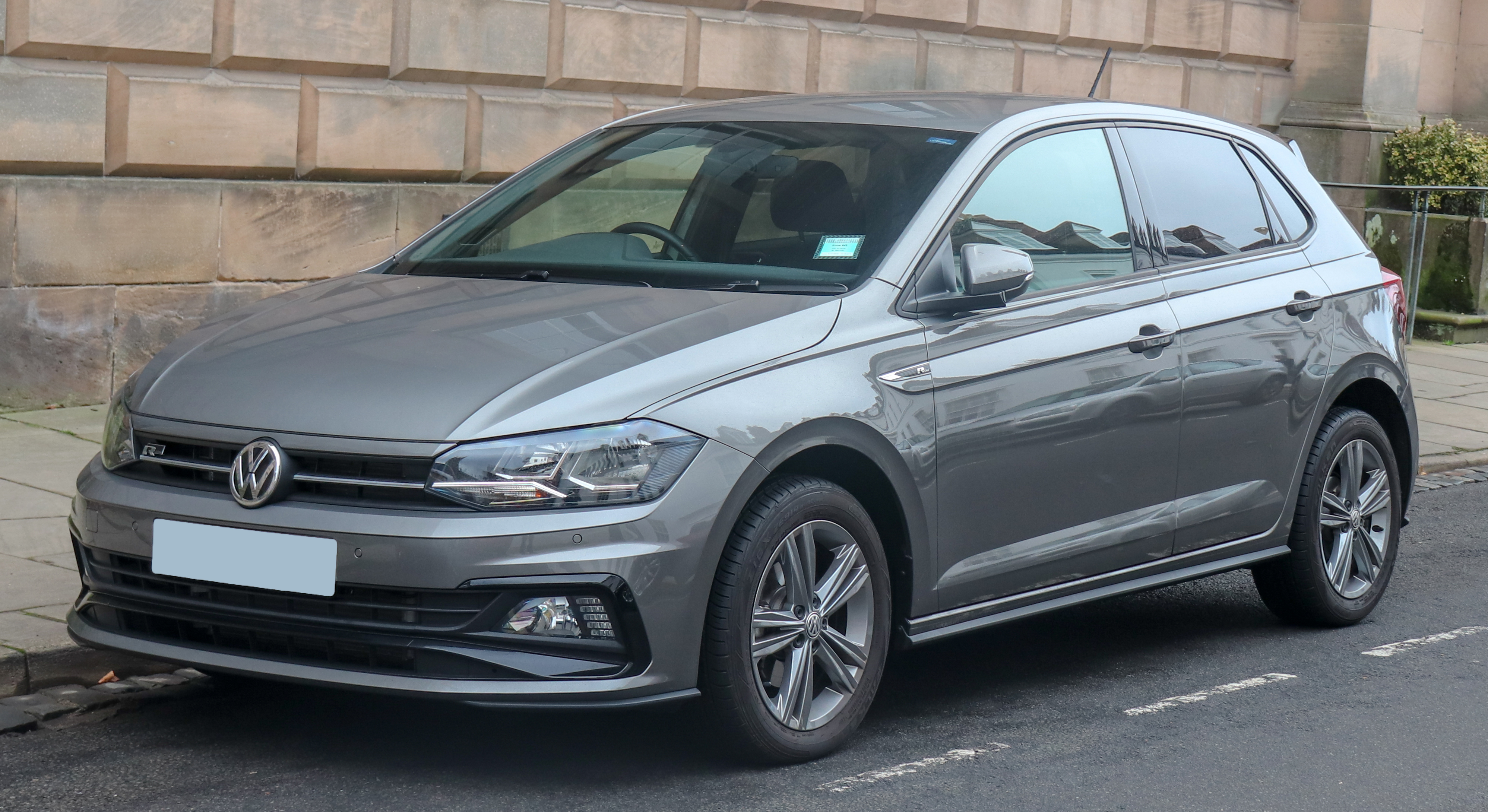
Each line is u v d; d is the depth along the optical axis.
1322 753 4.60
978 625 4.71
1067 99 5.45
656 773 4.17
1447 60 18.00
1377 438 6.08
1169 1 14.91
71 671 4.75
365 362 4.09
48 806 3.85
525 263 4.92
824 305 4.37
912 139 5.03
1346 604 6.02
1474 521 8.13
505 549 3.73
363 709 4.63
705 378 4.02
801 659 4.22
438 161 10.04
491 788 4.03
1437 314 14.52
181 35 8.80
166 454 4.10
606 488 3.82
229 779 4.05
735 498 3.97
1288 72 16.39
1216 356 5.34
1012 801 4.10
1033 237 4.95
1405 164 15.80
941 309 4.56
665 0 11.20
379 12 9.63
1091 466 4.93
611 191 5.20
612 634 3.84
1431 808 4.21
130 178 8.77
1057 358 4.80
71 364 8.62
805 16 12.06
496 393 3.89
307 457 3.89
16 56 8.31
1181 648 5.71
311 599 3.84
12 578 5.50
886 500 4.43
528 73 10.45
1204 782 4.32
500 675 3.78
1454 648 5.81
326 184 9.55
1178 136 5.69
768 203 4.89
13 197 8.30
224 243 9.12
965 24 13.17
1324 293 5.90
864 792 4.11
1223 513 5.46
